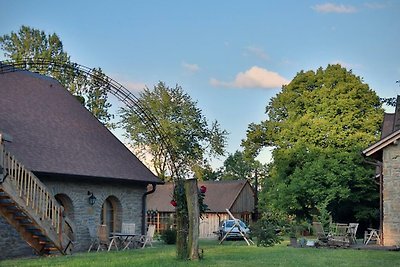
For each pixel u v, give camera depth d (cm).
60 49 5653
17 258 2008
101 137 2880
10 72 2519
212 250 2366
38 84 2856
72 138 2647
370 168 3878
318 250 2359
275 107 4619
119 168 2714
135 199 2830
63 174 2302
